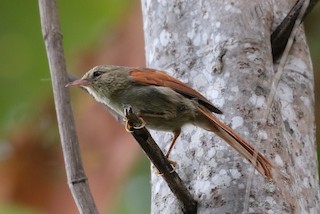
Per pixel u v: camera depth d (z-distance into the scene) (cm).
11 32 1645
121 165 1505
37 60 1653
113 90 1076
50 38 1088
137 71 1070
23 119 1639
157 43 1134
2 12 1631
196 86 1073
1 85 1653
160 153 948
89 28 1655
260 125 1012
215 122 991
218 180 999
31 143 1616
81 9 1650
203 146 1034
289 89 1107
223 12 1102
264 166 952
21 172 1603
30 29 1642
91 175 1512
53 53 1081
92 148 1524
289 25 1103
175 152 1055
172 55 1112
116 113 1142
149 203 1720
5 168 1606
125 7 1648
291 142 1067
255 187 984
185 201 991
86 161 1516
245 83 1050
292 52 1137
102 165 1514
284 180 1000
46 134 1617
